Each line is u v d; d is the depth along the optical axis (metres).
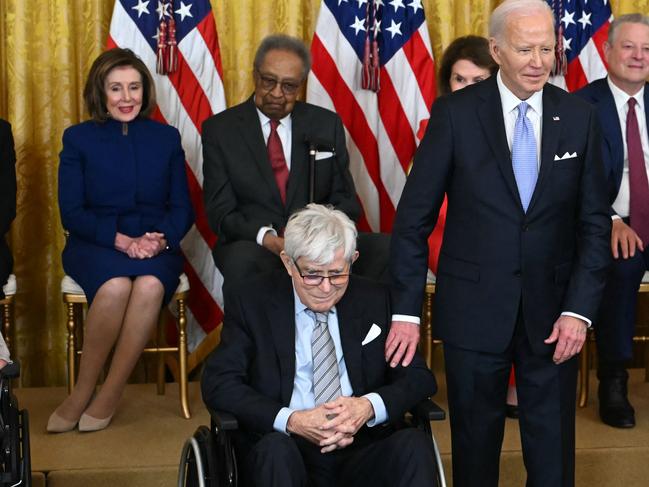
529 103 2.91
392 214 5.00
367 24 4.89
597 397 4.61
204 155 4.33
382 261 4.09
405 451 2.70
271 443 2.67
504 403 3.05
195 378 5.06
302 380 2.94
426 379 2.92
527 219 2.89
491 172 2.90
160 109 4.78
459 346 2.98
